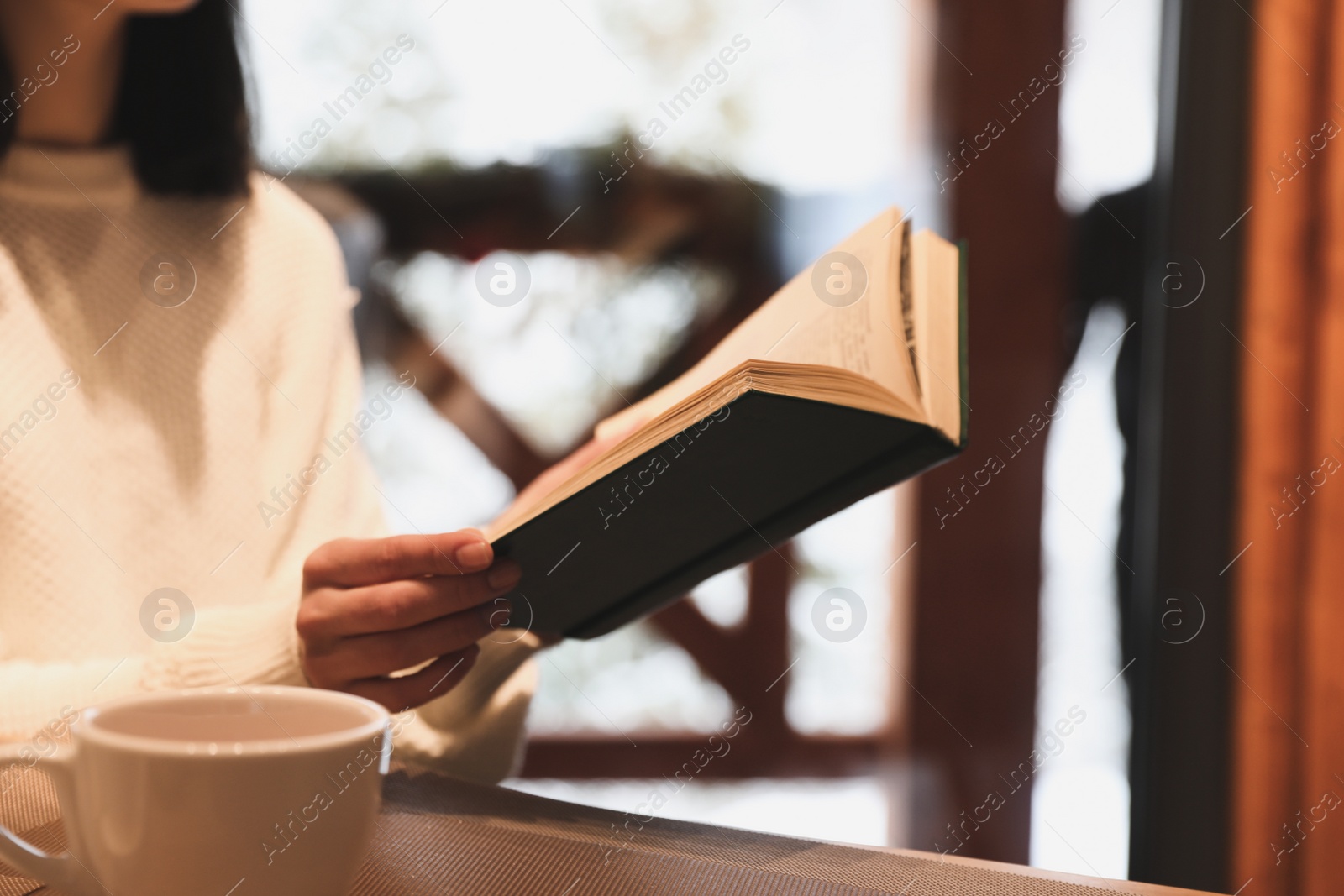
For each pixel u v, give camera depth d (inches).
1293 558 53.7
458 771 27.3
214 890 11.6
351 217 70.2
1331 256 52.2
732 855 17.5
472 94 72.5
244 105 34.5
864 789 78.2
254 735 13.3
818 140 75.3
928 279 22.5
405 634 21.1
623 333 76.2
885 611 78.0
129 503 31.5
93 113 32.4
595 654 77.7
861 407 17.6
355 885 15.1
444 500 76.0
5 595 28.5
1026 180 71.5
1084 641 74.8
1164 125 55.9
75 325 31.8
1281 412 53.5
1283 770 54.2
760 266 76.2
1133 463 67.5
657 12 73.2
